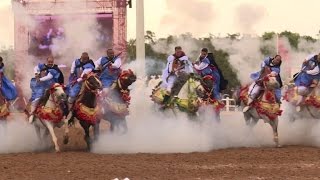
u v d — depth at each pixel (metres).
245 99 43.84
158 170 31.64
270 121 41.41
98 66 41.59
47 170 31.70
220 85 45.25
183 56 43.34
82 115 39.41
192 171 31.34
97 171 31.25
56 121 39.97
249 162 34.47
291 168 32.12
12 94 43.06
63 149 41.44
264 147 41.62
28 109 41.72
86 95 39.47
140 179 29.03
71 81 41.59
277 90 41.66
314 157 36.19
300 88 44.19
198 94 42.41
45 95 39.97
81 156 37.19
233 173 30.69
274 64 42.16
